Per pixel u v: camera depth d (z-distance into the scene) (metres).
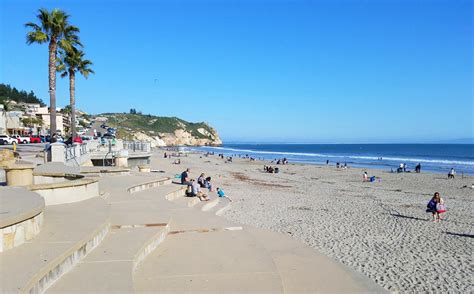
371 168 58.22
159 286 5.64
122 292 4.77
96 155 28.39
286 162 66.69
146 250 7.07
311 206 20.81
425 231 14.83
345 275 6.95
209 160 73.06
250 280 5.97
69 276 5.30
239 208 19.52
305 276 6.87
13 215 5.62
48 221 7.54
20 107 112.19
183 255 7.20
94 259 6.07
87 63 35.31
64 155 17.81
